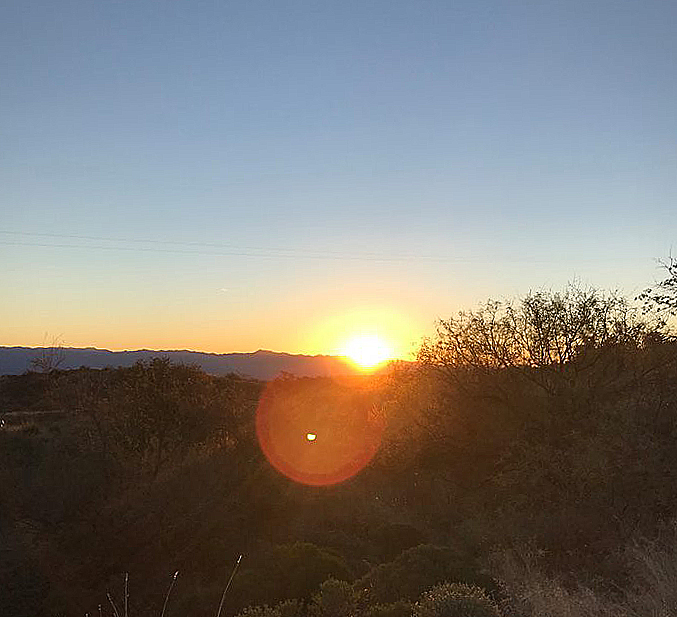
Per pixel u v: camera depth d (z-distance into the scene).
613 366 20.16
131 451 23.03
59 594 16.20
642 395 16.47
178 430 23.80
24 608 15.70
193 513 19.09
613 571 10.16
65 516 19.34
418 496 20.58
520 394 21.17
